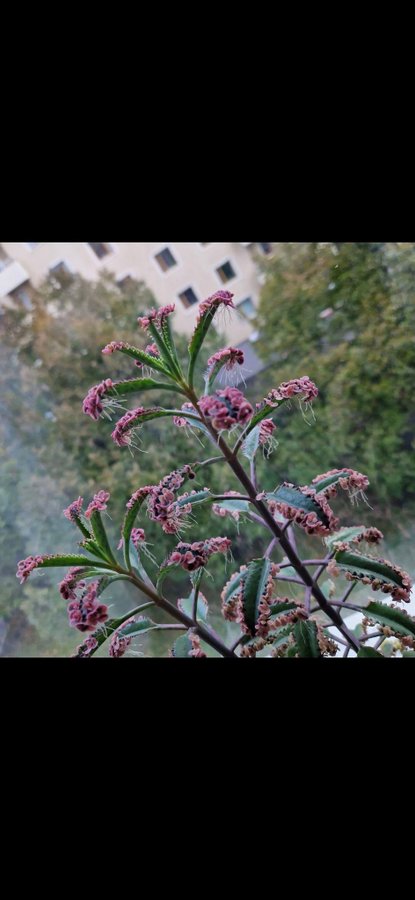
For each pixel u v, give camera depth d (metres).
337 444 29.05
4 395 28.98
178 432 29.02
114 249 27.27
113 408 15.57
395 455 28.39
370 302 28.08
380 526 27.02
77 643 23.62
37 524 27.06
